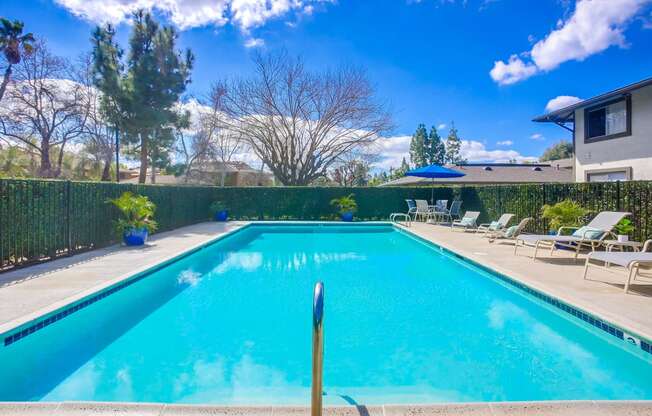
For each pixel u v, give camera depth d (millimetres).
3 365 3648
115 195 10156
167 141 23078
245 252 10445
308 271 7902
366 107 22578
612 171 12633
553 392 3158
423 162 57125
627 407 2363
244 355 3875
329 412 2312
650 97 11453
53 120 22016
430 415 2289
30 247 7082
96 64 19859
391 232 15586
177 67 21672
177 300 5828
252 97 22234
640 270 6449
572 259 7672
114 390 3188
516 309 5367
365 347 4051
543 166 31516
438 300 5773
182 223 15109
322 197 19094
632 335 3730
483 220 15625
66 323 4590
